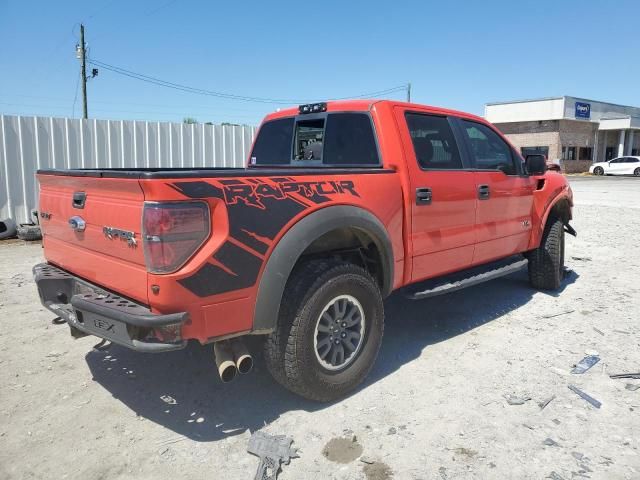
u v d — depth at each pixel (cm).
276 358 319
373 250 385
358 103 418
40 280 360
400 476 271
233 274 284
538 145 4256
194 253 272
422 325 495
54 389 368
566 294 597
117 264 292
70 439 307
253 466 282
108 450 296
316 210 321
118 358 422
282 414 334
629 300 569
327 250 367
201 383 378
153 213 259
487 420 322
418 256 405
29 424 323
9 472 276
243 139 1232
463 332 475
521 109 4291
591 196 2017
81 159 1043
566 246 902
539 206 560
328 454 291
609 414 327
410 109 416
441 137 439
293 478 271
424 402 346
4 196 988
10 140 978
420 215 400
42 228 392
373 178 363
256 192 293
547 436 304
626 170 3881
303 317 315
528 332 473
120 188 277
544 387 364
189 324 274
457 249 445
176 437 309
